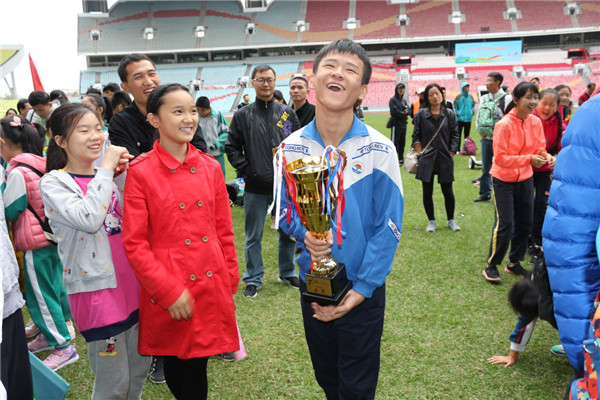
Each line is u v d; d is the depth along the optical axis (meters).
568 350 1.43
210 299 2.00
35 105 4.73
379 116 27.61
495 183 3.95
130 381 2.20
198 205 1.97
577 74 36.81
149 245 1.92
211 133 6.87
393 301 3.72
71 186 1.98
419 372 2.75
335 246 1.74
